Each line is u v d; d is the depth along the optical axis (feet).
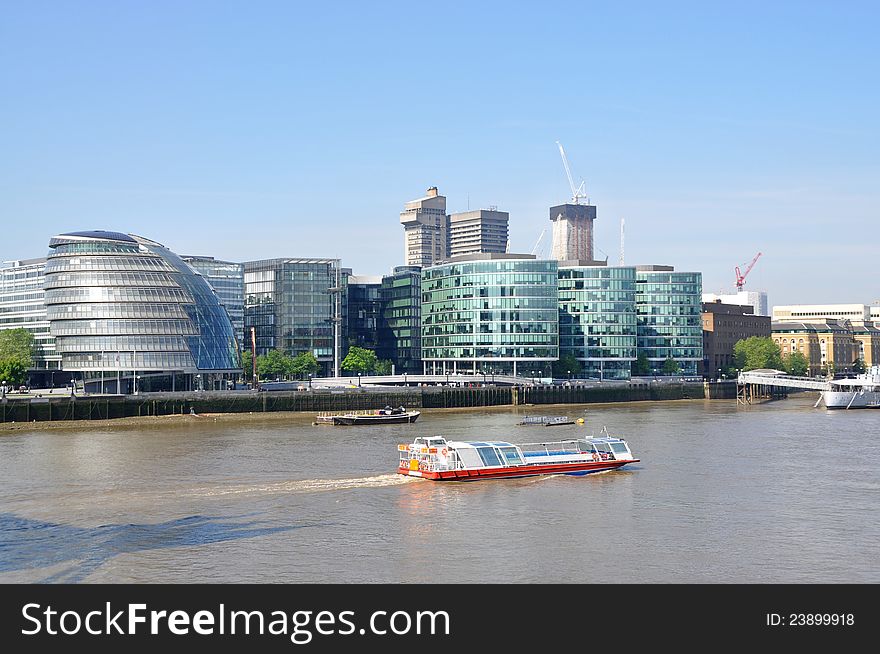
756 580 220.64
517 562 233.14
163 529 263.49
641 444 479.41
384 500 306.14
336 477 353.10
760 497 315.37
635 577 222.28
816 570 228.02
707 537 257.75
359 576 222.07
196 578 220.02
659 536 258.57
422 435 534.78
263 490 322.55
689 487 334.65
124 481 343.46
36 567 226.79
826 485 339.57
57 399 634.84
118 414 651.25
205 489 324.60
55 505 295.69
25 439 517.14
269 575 222.28
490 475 348.38
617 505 300.20
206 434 546.67
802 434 539.29
